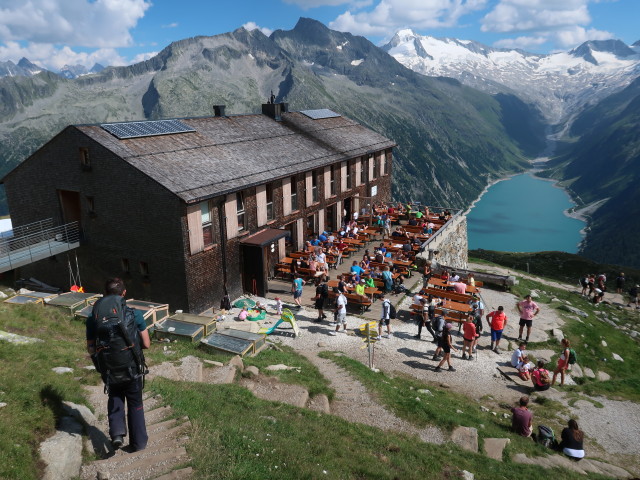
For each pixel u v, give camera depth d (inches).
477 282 1131.9
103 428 324.5
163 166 950.4
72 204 1074.7
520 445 535.5
